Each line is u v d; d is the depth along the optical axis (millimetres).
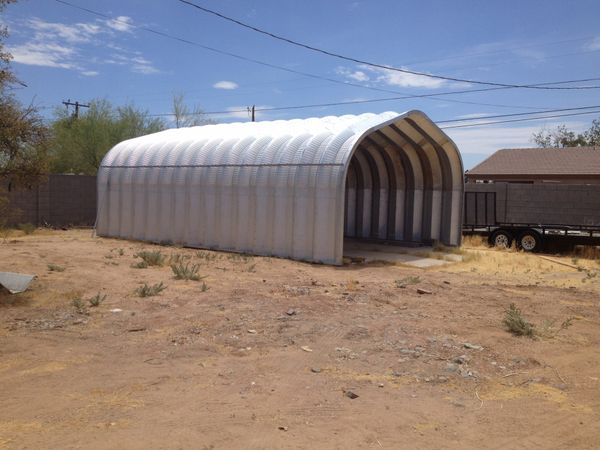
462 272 15930
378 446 4742
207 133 22391
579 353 7734
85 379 6246
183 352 7289
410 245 21672
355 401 5742
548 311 10320
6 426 4980
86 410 5363
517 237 22000
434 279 14219
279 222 17609
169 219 20938
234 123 24094
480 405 5773
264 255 17969
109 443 4641
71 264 14344
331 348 7574
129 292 10898
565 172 35062
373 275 14680
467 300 11125
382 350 7535
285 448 4633
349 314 9508
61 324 8555
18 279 10734
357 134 16766
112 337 7941
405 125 19750
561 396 6113
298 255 17078
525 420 5418
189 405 5527
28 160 11125
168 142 22547
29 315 9039
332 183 16266
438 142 20625
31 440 4691
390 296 11211
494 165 38375
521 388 6340
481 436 5023
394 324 8875
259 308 9750
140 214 22062
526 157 38594
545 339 8383
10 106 10500
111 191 23250
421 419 5348
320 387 6125
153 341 7773
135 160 22750
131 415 5254
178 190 20609
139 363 6832
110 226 23375
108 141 37688
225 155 19625
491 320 9414
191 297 10562
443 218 21922
